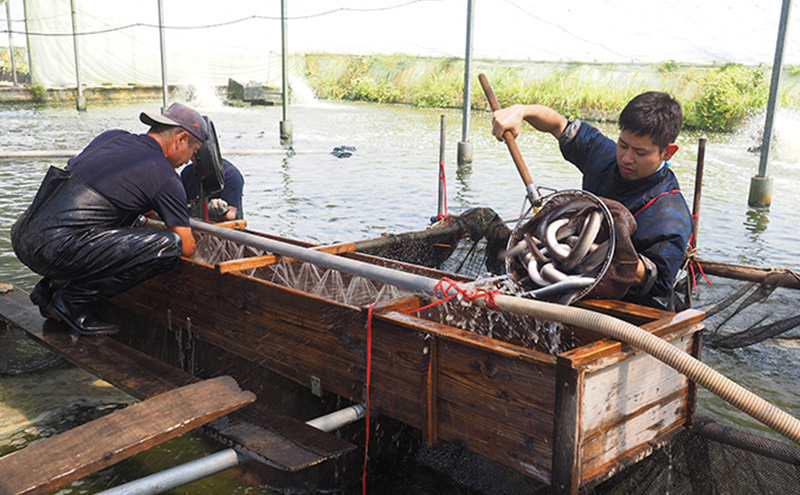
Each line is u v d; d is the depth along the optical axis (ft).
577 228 8.78
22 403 12.63
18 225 12.26
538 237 9.07
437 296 8.84
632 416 7.86
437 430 8.71
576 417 6.96
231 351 11.85
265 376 11.60
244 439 9.04
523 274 9.27
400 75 117.08
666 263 9.00
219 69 131.34
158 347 14.01
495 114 10.57
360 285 12.18
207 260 15.47
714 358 14.87
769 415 6.30
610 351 7.32
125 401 12.77
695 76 74.90
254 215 28.76
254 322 11.19
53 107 95.35
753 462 8.47
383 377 9.14
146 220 15.47
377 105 109.70
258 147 52.65
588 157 10.51
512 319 10.36
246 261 11.50
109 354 11.92
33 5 112.27
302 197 32.91
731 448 8.59
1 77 138.10
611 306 8.94
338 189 35.12
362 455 10.18
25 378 13.70
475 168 43.09
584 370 6.91
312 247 12.99
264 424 9.48
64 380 13.64
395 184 36.73
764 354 15.01
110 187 12.07
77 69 88.12
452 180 38.22
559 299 8.53
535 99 89.20
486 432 8.08
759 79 69.26
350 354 9.59
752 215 30.22
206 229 13.20
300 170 41.78
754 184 32.40
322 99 125.49
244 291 11.23
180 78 127.75
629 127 9.00
